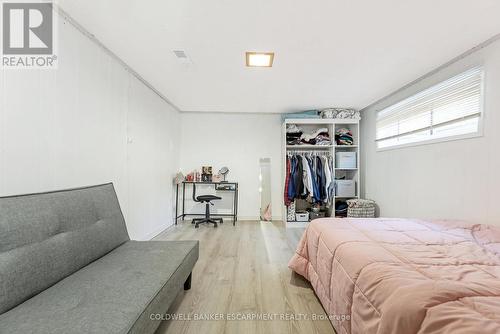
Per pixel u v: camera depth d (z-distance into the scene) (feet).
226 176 14.32
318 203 13.08
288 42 6.28
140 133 9.07
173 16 5.25
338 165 12.82
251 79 8.86
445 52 6.74
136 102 8.70
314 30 5.71
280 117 14.37
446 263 3.68
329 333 4.45
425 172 8.39
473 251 4.18
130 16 5.29
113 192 6.08
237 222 13.65
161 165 11.28
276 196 14.34
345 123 13.02
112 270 4.30
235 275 6.82
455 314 2.26
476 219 6.50
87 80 6.08
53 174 5.08
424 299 2.55
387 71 8.05
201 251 8.81
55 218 3.99
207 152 14.32
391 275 3.23
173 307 5.23
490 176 6.14
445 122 7.54
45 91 4.90
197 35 6.00
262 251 8.84
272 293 5.86
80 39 5.80
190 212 14.26
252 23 5.46
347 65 7.61
